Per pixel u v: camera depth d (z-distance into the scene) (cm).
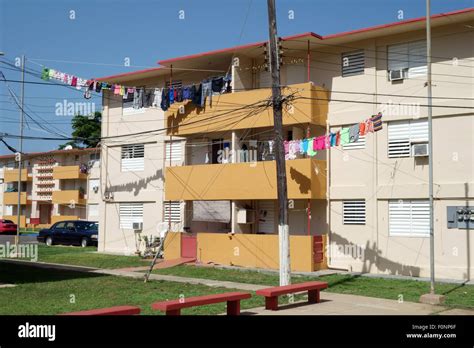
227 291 1582
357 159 2095
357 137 1764
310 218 2186
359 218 2080
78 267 2223
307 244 2028
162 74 2686
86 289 1593
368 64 2095
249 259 2178
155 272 2050
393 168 2014
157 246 2528
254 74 2422
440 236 1894
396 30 1992
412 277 1891
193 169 2370
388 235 2008
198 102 2206
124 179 2825
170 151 2494
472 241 1834
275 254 2105
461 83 1898
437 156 1927
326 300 1441
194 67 2555
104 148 2923
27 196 5106
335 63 2184
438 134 1931
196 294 1516
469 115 1878
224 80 2158
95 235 3192
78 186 4766
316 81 2230
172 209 2630
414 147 1945
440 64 1945
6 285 1678
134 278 1869
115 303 1348
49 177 4938
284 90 2131
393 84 2038
